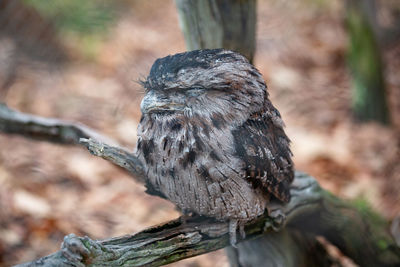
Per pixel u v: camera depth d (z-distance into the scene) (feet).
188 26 16.01
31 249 21.59
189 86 11.66
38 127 17.62
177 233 12.62
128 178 26.35
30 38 31.96
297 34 40.16
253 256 16.03
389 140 31.55
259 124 12.49
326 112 34.17
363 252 18.65
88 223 23.26
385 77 34.06
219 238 13.04
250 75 12.08
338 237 18.26
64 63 32.58
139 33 35.24
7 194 23.88
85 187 25.48
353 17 32.63
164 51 33.94
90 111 30.04
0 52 31.53
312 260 18.11
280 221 13.99
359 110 33.83
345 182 28.07
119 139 28.19
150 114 12.14
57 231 22.53
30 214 23.08
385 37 40.29
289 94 35.24
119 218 23.93
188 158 11.87
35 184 24.91
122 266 11.66
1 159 25.93
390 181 28.53
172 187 12.50
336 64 38.60
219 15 15.53
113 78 32.50
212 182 11.98
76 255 10.78
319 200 16.65
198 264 21.85
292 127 32.22
